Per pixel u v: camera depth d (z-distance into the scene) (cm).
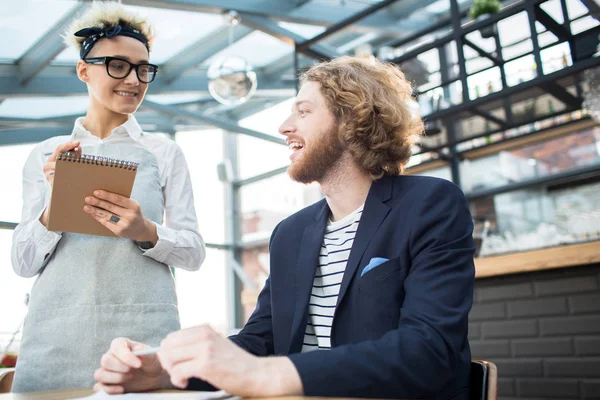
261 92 749
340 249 120
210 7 520
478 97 359
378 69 136
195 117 716
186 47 644
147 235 146
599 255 268
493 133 416
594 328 280
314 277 120
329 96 128
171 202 171
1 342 438
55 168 121
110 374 89
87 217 132
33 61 559
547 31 332
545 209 566
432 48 382
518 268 296
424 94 385
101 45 161
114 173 127
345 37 434
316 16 570
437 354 85
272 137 805
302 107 130
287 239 130
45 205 154
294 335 114
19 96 570
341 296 109
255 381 71
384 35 429
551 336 294
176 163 173
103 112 168
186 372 71
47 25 511
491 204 598
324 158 127
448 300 94
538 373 296
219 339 74
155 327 152
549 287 298
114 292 149
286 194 859
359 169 127
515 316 309
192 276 841
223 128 750
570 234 475
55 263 151
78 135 166
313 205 137
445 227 104
